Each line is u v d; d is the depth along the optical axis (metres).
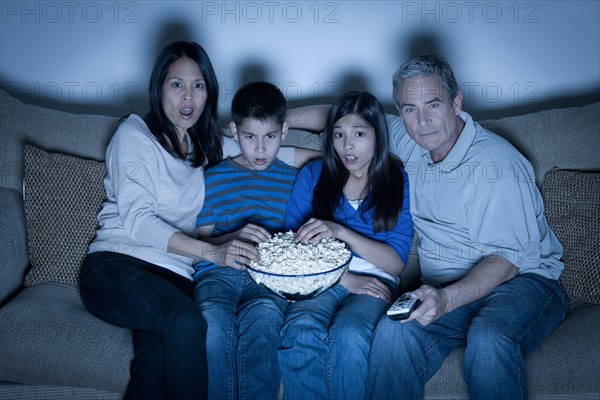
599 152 1.91
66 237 1.87
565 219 1.84
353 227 1.82
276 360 1.60
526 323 1.58
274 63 2.33
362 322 1.59
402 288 1.97
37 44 2.34
